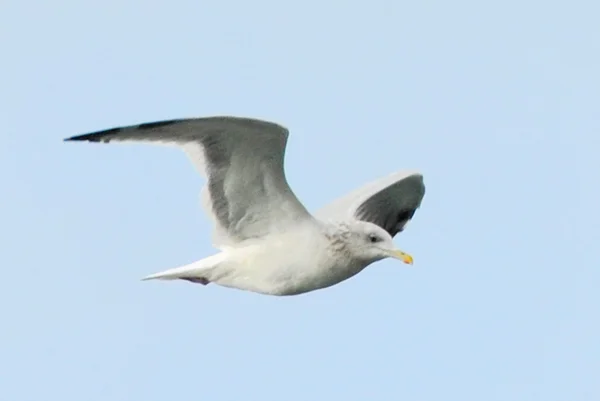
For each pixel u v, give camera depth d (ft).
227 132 52.47
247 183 54.34
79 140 51.60
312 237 54.95
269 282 55.52
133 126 51.96
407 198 64.95
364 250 55.42
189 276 56.03
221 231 55.77
